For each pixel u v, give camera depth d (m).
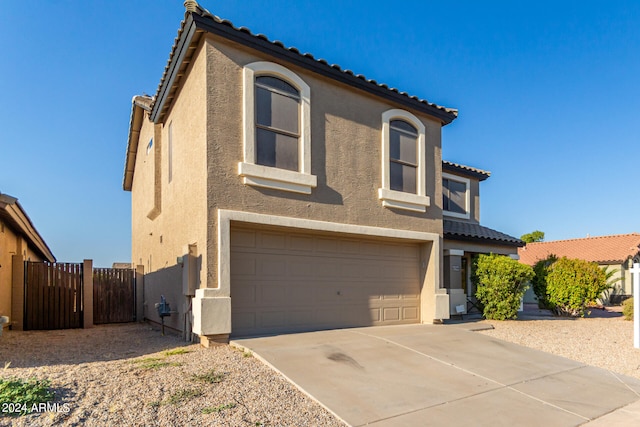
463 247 15.04
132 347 8.62
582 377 7.34
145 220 15.13
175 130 10.96
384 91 11.34
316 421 4.84
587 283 15.63
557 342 10.15
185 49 9.08
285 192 9.41
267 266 9.40
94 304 14.41
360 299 11.02
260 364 6.71
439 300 12.23
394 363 7.18
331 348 7.72
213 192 8.38
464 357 7.92
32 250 19.67
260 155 9.14
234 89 8.87
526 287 14.34
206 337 7.99
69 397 4.93
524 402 5.96
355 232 10.55
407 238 11.76
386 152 11.50
